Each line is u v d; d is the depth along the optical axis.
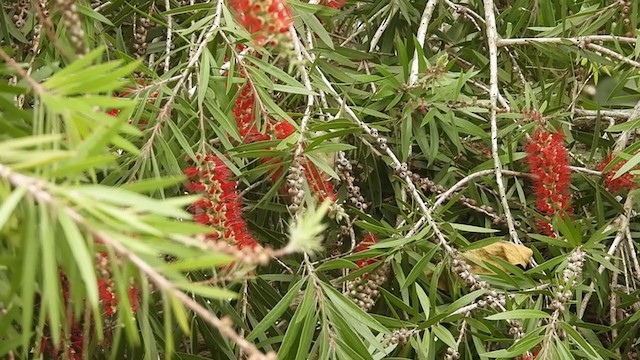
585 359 0.59
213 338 0.58
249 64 0.58
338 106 0.69
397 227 0.66
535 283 0.59
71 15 0.36
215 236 0.47
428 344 0.54
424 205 0.61
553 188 0.65
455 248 0.65
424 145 0.70
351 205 0.72
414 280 0.57
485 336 0.57
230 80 0.53
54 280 0.23
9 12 0.66
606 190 0.69
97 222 0.24
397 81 0.68
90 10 0.56
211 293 0.24
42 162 0.22
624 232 0.68
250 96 0.56
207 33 0.56
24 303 0.24
